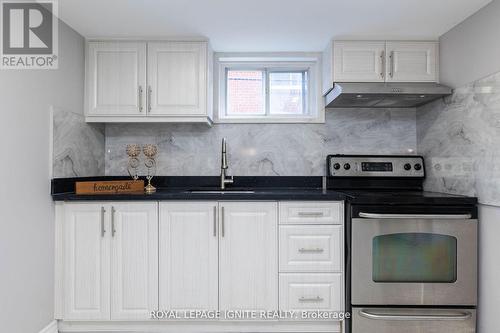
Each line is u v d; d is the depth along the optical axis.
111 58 2.39
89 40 2.39
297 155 2.73
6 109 1.63
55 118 2.03
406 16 2.05
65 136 2.14
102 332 2.11
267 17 2.09
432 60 2.37
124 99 2.39
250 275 2.06
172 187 2.71
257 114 2.85
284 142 2.73
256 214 2.06
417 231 1.94
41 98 1.90
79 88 2.33
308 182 2.71
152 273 2.06
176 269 2.06
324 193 2.09
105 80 2.39
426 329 1.94
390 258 1.95
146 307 2.06
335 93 2.34
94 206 2.05
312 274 2.06
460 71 2.10
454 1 1.85
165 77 2.39
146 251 2.06
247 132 2.74
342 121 2.72
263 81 2.87
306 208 2.07
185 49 2.39
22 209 1.74
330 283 2.06
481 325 1.91
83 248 2.05
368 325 1.96
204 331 2.12
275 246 2.06
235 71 2.87
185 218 2.06
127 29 2.26
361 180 2.61
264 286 2.06
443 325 1.93
